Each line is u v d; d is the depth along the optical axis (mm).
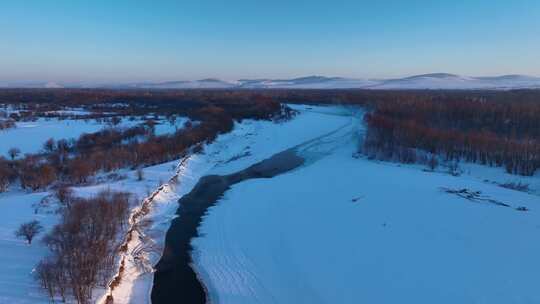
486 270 28750
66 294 25062
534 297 25453
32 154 63594
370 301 27000
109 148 67500
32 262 28234
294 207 44938
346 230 37375
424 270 29516
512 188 51938
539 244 31938
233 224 40781
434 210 39656
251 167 65750
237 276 30969
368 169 61562
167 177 52812
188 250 35156
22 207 38406
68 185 46844
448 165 63938
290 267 32000
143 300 27719
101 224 32406
